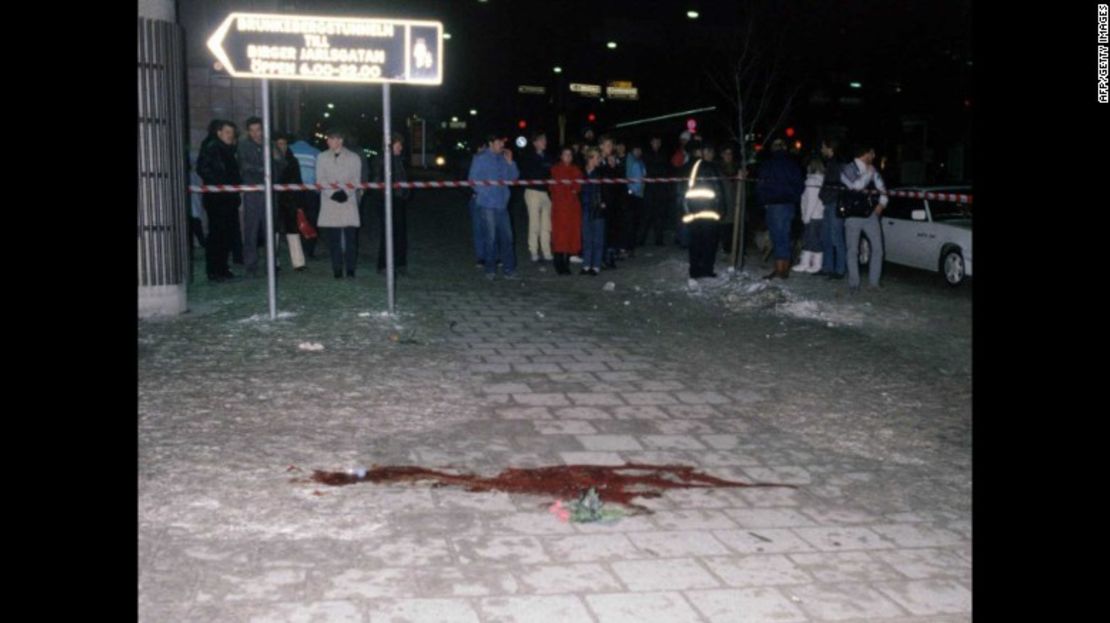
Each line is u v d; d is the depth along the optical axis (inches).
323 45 382.9
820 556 189.5
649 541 193.2
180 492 209.2
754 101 980.6
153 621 153.6
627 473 235.0
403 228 542.3
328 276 534.6
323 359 334.3
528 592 168.1
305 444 245.1
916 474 241.3
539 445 253.6
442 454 242.8
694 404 298.7
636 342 385.1
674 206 718.5
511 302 468.1
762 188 551.2
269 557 178.7
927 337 404.8
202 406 273.4
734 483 231.0
